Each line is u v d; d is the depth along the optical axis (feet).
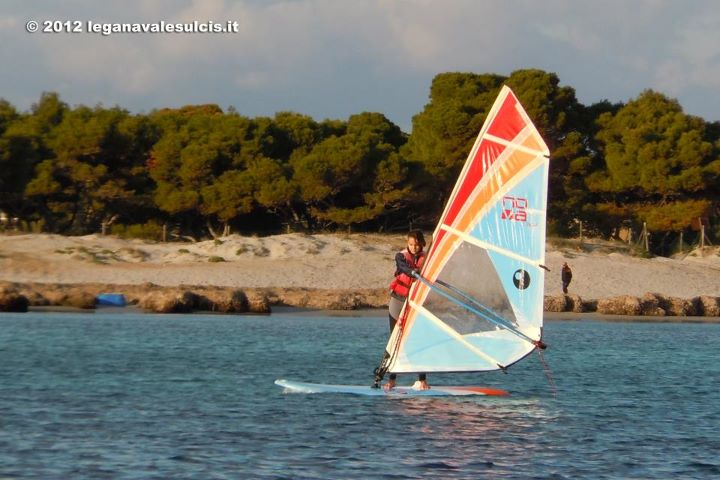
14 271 593.42
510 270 209.67
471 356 212.43
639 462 163.02
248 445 171.01
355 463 158.40
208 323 470.80
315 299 577.43
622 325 538.88
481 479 150.00
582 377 280.10
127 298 551.18
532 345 209.05
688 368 309.63
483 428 188.34
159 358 309.63
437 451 167.84
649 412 214.07
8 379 251.60
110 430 183.42
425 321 214.48
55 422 190.60
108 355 315.17
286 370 284.20
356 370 287.48
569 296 616.39
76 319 472.44
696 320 600.80
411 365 219.41
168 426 187.83
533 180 208.85
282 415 199.72
